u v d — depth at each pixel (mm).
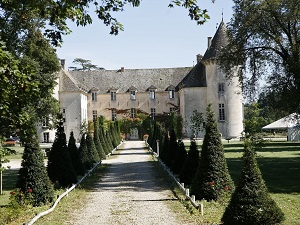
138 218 10727
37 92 6449
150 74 76188
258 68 31781
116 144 47375
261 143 26297
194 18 8281
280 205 11938
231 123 62594
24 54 33625
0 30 10031
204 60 63844
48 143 62469
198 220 10062
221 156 13016
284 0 26828
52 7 7770
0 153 7492
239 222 8906
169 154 22719
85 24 8633
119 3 8938
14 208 10430
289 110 29031
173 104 73125
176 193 14555
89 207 12586
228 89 62688
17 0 8000
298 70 24797
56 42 8945
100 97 74312
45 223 10023
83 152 23062
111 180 19484
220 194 12625
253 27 29188
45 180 12805
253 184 9117
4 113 6430
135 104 73812
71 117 67750
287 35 29500
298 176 18797
